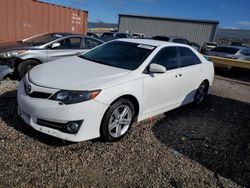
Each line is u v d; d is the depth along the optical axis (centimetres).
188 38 3328
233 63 1093
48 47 691
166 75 451
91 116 335
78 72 381
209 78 602
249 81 1049
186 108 590
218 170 346
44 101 332
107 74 380
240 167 360
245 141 445
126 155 352
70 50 723
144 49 457
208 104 644
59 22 1159
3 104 469
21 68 654
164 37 1883
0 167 294
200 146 407
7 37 990
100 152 349
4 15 964
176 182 310
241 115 586
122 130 390
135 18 3591
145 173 319
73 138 332
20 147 337
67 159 325
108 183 293
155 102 441
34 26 1065
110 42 510
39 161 314
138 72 403
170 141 410
